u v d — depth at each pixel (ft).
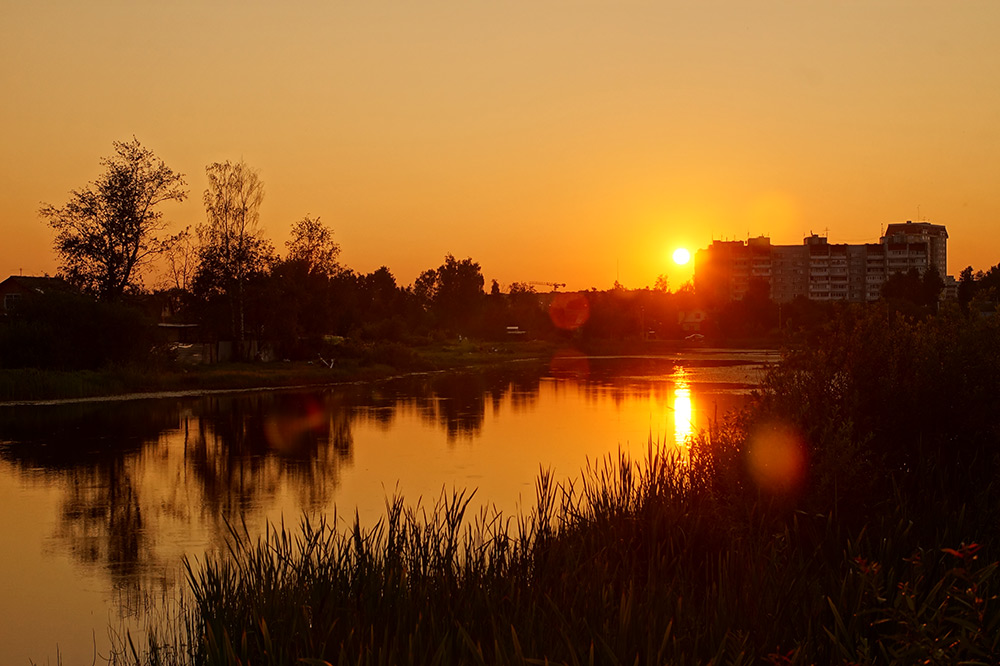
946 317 37.42
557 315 526.98
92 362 167.02
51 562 48.08
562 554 30.14
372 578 28.37
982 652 16.07
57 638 36.19
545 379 207.00
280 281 227.61
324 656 23.08
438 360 281.95
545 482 41.19
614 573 27.04
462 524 50.57
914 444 33.47
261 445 92.89
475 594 26.50
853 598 21.90
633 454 81.97
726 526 30.19
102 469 78.02
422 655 21.91
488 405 139.85
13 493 67.56
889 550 24.99
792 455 30.96
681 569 27.76
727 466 32.55
